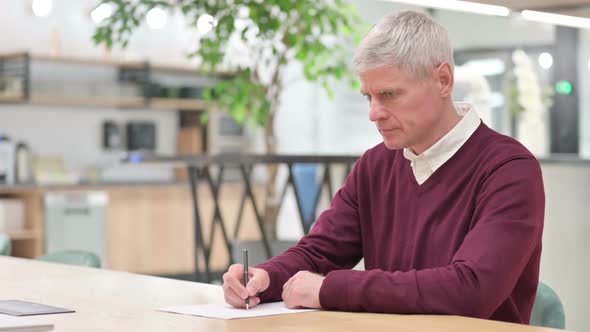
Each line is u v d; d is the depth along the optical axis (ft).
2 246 11.85
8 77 26.63
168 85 30.53
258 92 17.01
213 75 30.68
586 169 14.39
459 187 6.40
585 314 14.17
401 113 6.20
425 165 6.56
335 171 16.07
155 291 6.98
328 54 17.42
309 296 5.92
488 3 7.71
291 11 17.03
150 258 27.76
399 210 6.76
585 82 24.77
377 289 5.71
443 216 6.47
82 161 28.76
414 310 5.65
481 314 5.72
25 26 27.71
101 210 26.71
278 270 6.53
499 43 26.99
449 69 6.24
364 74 6.21
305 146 30.89
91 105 28.91
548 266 13.82
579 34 24.80
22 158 26.63
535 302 6.89
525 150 6.30
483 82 15.84
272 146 17.69
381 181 6.98
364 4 28.48
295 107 31.01
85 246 26.43
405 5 28.71
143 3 16.97
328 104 30.55
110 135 29.14
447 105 6.42
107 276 8.06
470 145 6.43
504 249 5.80
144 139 29.71
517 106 21.40
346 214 7.21
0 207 25.18
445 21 28.25
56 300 6.51
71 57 27.55
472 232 5.97
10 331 4.99
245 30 16.49
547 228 13.84
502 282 5.75
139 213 27.50
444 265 6.40
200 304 6.26
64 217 26.07
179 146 30.66
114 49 28.76
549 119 24.50
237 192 29.32
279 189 29.78
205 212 28.73
